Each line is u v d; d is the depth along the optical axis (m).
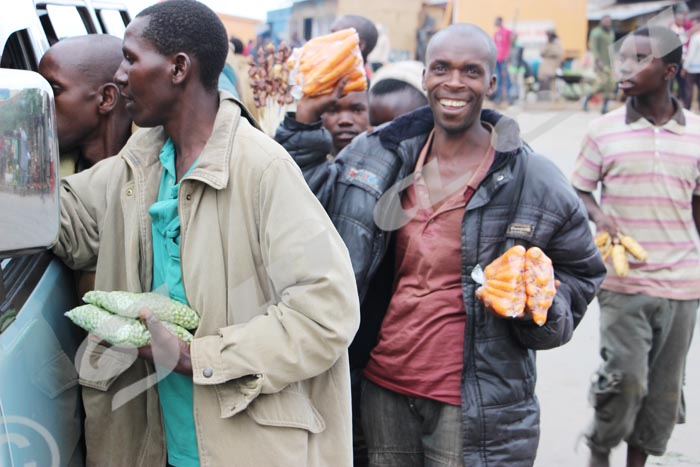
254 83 2.79
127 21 3.20
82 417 1.97
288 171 1.87
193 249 1.87
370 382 2.69
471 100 2.48
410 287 2.59
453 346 2.53
